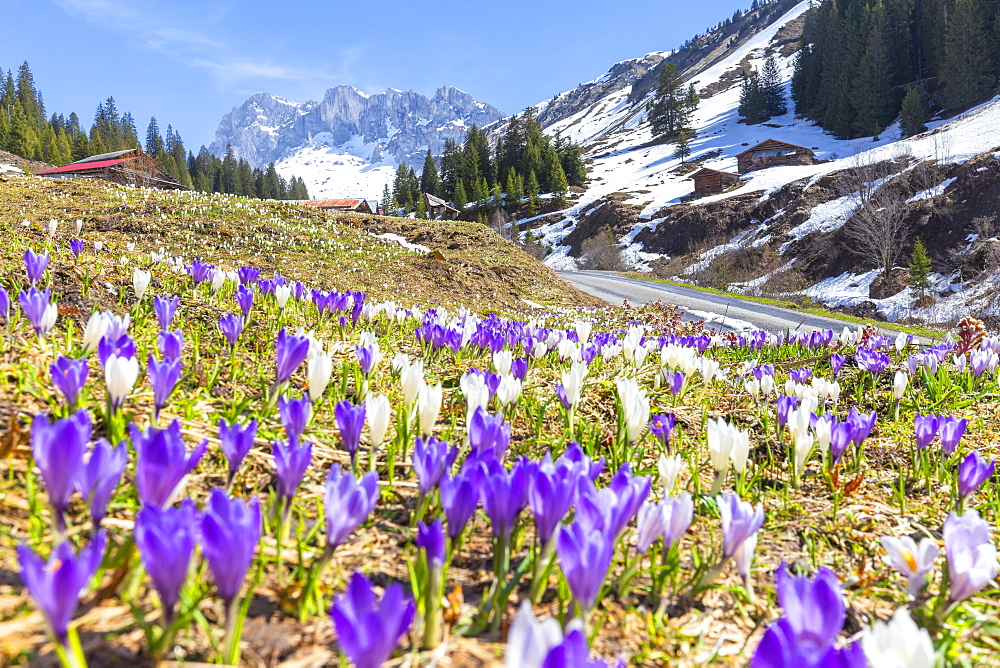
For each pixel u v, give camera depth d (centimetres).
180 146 15162
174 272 675
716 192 8262
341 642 93
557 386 307
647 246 7550
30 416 224
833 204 5831
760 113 13200
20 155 9762
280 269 1617
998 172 4528
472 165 12938
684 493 175
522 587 174
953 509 288
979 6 8538
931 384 520
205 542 108
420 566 150
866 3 10625
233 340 338
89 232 1527
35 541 153
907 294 4212
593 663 86
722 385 530
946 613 172
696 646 160
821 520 264
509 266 2659
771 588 199
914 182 5097
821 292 4797
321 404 320
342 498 138
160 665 117
